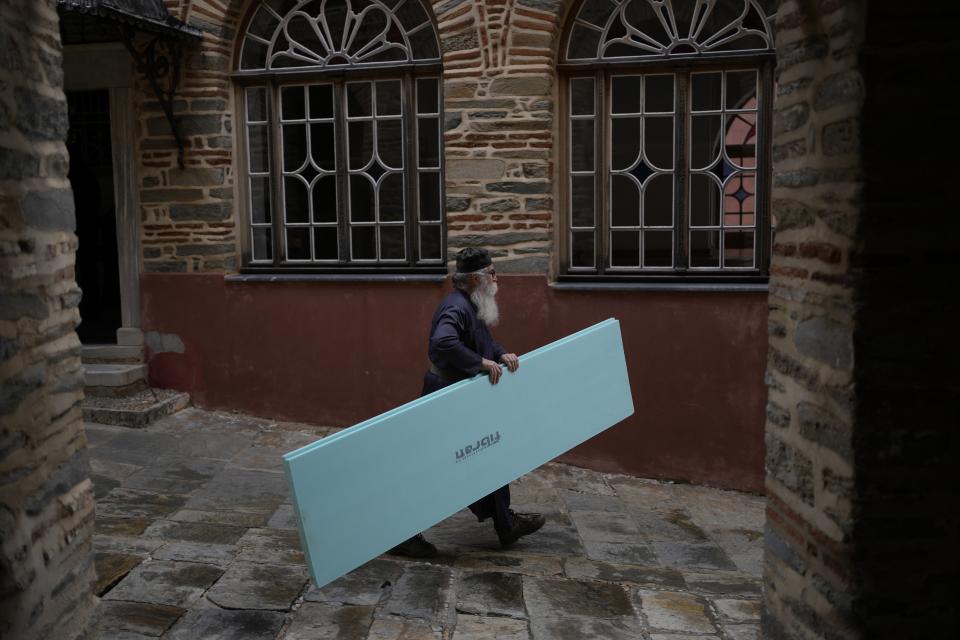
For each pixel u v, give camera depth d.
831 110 2.07
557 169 5.79
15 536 2.21
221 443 5.78
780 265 2.43
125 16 5.11
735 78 5.54
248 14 6.11
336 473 3.25
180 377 6.41
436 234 6.08
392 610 3.44
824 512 2.16
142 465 5.30
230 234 6.25
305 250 6.31
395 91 5.99
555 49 5.62
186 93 6.05
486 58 5.59
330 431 6.12
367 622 3.33
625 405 4.43
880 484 2.02
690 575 4.12
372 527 3.36
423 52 5.90
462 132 5.68
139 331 6.45
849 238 1.99
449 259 5.80
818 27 2.14
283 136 6.22
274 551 4.02
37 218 2.39
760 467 5.57
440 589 3.67
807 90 2.21
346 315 6.08
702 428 5.65
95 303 7.76
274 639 3.16
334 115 6.09
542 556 4.24
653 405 5.71
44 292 2.43
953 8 1.88
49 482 2.44
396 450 3.46
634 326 5.65
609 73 5.67
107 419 5.96
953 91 1.90
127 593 3.46
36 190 2.39
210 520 4.44
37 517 2.35
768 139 5.50
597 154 5.73
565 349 4.15
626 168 5.75
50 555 2.43
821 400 2.17
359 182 6.15
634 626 3.41
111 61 6.17
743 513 5.25
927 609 2.06
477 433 3.76
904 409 1.99
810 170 2.20
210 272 6.24
